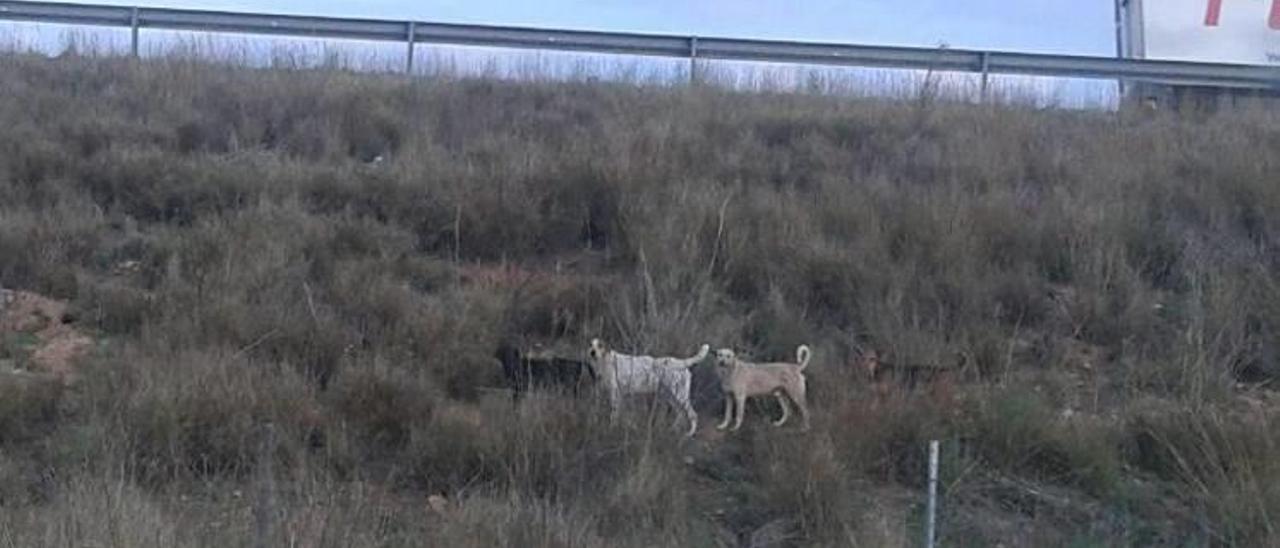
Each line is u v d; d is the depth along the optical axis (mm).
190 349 9664
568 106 16172
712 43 18141
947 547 8523
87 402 9109
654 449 8922
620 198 12641
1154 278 12234
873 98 16984
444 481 8789
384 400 9297
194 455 8688
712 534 8539
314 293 10906
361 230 12008
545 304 10867
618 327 10414
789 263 11602
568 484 8594
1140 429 9734
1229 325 10953
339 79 16531
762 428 9531
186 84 16000
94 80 16281
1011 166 14211
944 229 12141
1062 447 9469
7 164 13219
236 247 11391
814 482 8672
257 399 9078
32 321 10555
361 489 8266
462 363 10000
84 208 12555
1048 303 11594
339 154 14336
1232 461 9180
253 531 7414
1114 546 8547
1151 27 20469
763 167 13945
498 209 12383
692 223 11969
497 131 15023
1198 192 13422
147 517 7328
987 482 9273
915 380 10188
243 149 14367
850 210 12562
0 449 8750
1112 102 17609
